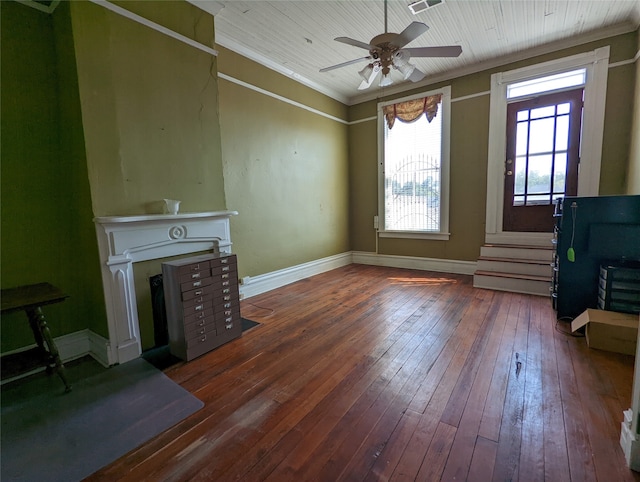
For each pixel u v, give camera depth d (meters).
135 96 2.38
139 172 2.43
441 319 2.96
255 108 3.78
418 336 2.61
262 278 4.00
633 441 1.28
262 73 3.85
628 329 2.19
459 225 4.66
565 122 3.79
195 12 2.79
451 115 4.55
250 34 3.30
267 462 1.38
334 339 2.61
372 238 5.58
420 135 4.88
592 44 3.50
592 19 3.16
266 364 2.24
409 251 5.20
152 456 1.44
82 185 2.23
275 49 3.63
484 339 2.51
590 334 2.31
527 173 4.09
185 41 2.71
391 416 1.65
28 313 2.06
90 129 2.14
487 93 4.23
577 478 1.25
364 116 5.39
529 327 2.71
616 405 1.68
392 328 2.79
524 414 1.64
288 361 2.27
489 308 3.20
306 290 4.07
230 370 2.18
